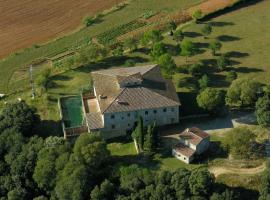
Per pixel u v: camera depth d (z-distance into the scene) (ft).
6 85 640.99
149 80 562.25
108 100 543.39
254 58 635.25
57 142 524.93
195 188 458.09
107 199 476.13
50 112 588.91
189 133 513.04
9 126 549.54
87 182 485.56
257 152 506.89
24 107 560.61
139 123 510.58
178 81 607.37
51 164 499.10
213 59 637.30
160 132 541.75
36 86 626.23
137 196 467.93
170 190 466.29
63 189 480.23
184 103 574.56
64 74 640.58
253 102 557.33
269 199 447.83
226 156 506.48
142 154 518.78
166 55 597.52
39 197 488.85
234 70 617.21
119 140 543.39
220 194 459.73
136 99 542.57
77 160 495.41
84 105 568.41
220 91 564.71
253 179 482.28
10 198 495.82
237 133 502.79
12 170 514.27
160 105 539.70
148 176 476.95
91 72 617.62
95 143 499.92
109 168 507.71
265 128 531.50
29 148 522.06
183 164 503.20
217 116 554.46
